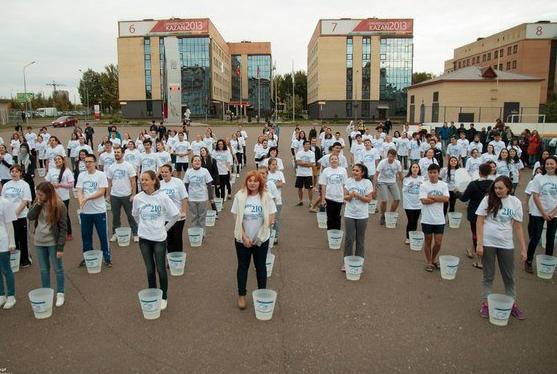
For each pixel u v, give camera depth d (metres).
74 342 5.50
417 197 9.38
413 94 49.50
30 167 12.20
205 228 11.00
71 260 8.62
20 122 66.38
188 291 7.09
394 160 11.00
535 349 5.31
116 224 9.66
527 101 41.12
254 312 6.32
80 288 7.21
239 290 6.42
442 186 7.79
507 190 6.01
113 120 60.47
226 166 13.71
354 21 81.69
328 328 5.84
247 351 5.28
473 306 6.53
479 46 96.62
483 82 41.06
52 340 5.55
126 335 5.67
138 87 85.94
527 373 4.82
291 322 6.02
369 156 13.54
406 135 19.72
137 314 6.26
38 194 6.33
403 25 82.06
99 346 5.41
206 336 5.63
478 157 12.74
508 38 84.88
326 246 9.55
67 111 123.81
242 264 6.38
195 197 9.75
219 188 13.79
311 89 99.00
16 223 8.02
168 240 8.06
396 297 6.85
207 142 18.59
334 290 7.12
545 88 79.69
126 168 9.54
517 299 6.80
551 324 5.96
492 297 6.04
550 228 7.88
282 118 87.06
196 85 88.06
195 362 5.05
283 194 15.62
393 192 11.12
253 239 6.32
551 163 7.67
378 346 5.39
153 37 85.00
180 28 85.56
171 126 52.41
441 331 5.76
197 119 85.31
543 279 7.64
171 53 54.91
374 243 9.78
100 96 115.19
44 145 19.62
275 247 9.48
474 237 8.47
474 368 4.92
